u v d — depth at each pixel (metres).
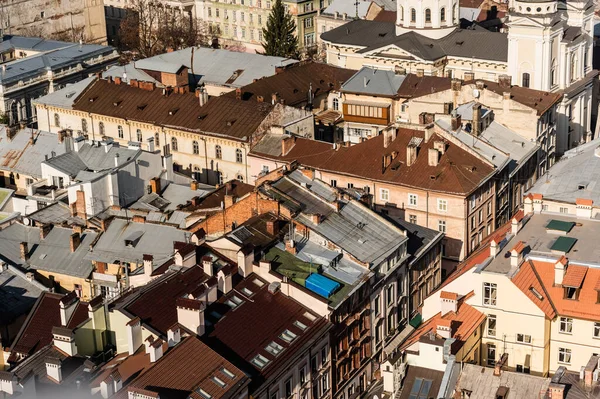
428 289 199.12
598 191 192.88
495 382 138.12
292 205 180.38
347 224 181.12
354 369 173.50
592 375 134.38
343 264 172.75
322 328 161.00
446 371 138.12
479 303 153.88
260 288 162.88
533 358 152.38
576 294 152.25
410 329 188.88
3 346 165.50
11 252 195.62
